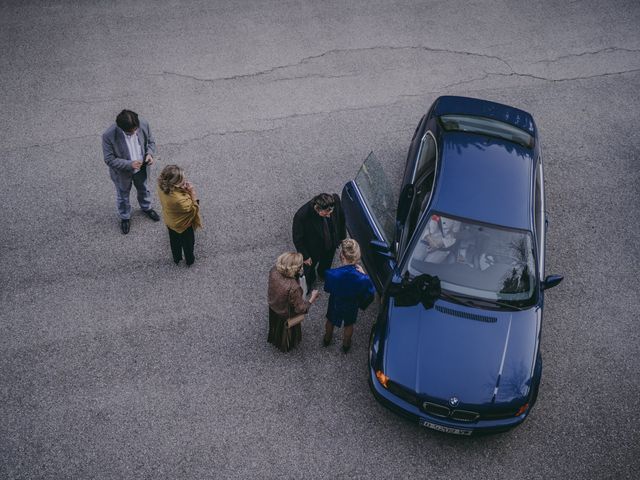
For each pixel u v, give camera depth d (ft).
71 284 22.03
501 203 20.17
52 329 20.66
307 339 21.07
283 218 24.88
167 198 19.39
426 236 19.84
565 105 30.96
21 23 32.91
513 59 33.30
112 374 19.58
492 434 17.71
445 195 20.30
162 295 21.97
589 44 34.76
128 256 23.12
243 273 22.88
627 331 21.94
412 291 18.62
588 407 19.67
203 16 34.50
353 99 30.22
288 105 29.63
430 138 23.17
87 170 26.03
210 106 29.22
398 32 34.40
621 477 18.03
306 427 18.60
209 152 27.14
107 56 31.32
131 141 21.04
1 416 18.33
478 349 18.08
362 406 19.27
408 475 17.67
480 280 19.33
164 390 19.26
